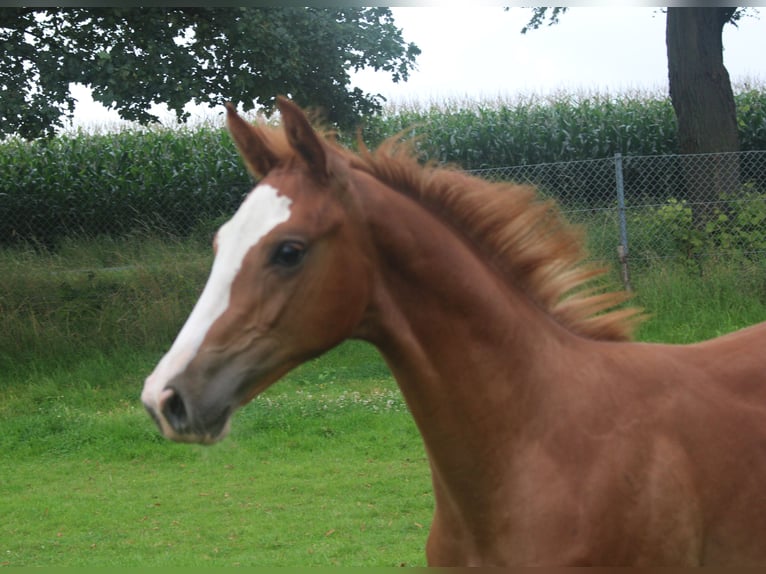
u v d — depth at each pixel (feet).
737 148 39.01
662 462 7.20
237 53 31.76
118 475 21.01
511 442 7.27
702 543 7.41
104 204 47.73
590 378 7.49
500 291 7.55
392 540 15.92
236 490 19.42
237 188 48.47
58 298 31.71
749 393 7.88
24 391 27.76
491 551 7.36
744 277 30.30
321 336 6.81
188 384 6.40
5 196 46.52
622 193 30.35
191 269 32.89
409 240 7.16
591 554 6.88
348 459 21.45
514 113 54.29
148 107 31.14
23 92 30.14
